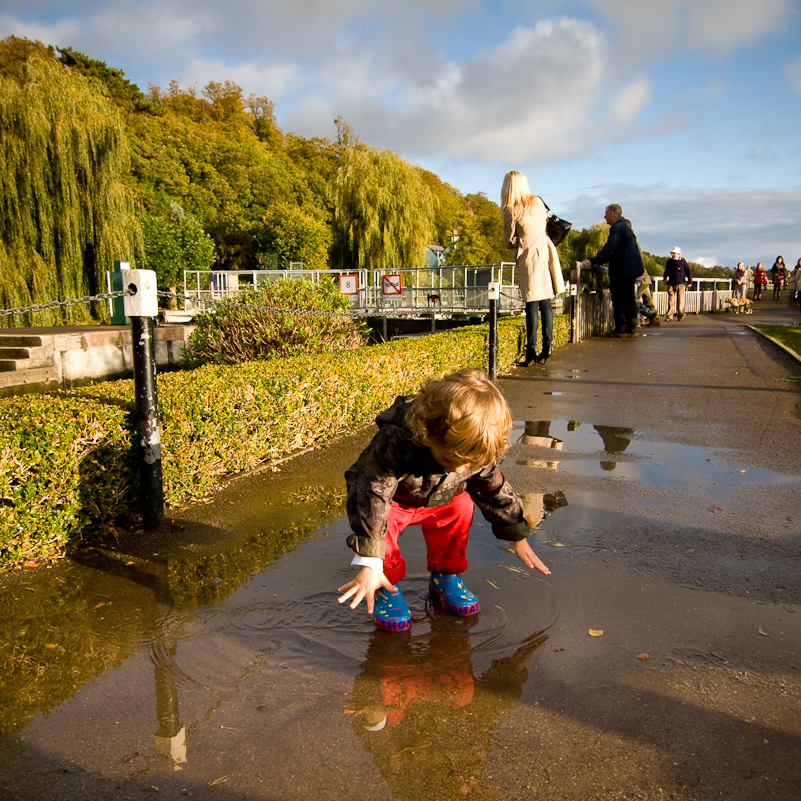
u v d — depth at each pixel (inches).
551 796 69.2
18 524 127.6
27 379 428.8
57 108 716.0
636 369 381.1
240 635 104.0
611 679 90.8
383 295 886.4
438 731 80.0
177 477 160.2
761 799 68.5
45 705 86.0
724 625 105.7
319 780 71.8
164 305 910.4
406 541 144.4
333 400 226.2
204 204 1989.4
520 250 389.1
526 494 173.6
